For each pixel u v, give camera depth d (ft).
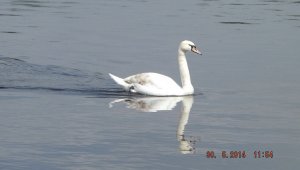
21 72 78.54
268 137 55.42
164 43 98.89
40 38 100.32
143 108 64.13
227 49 96.73
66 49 93.30
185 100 68.23
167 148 51.57
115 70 82.02
